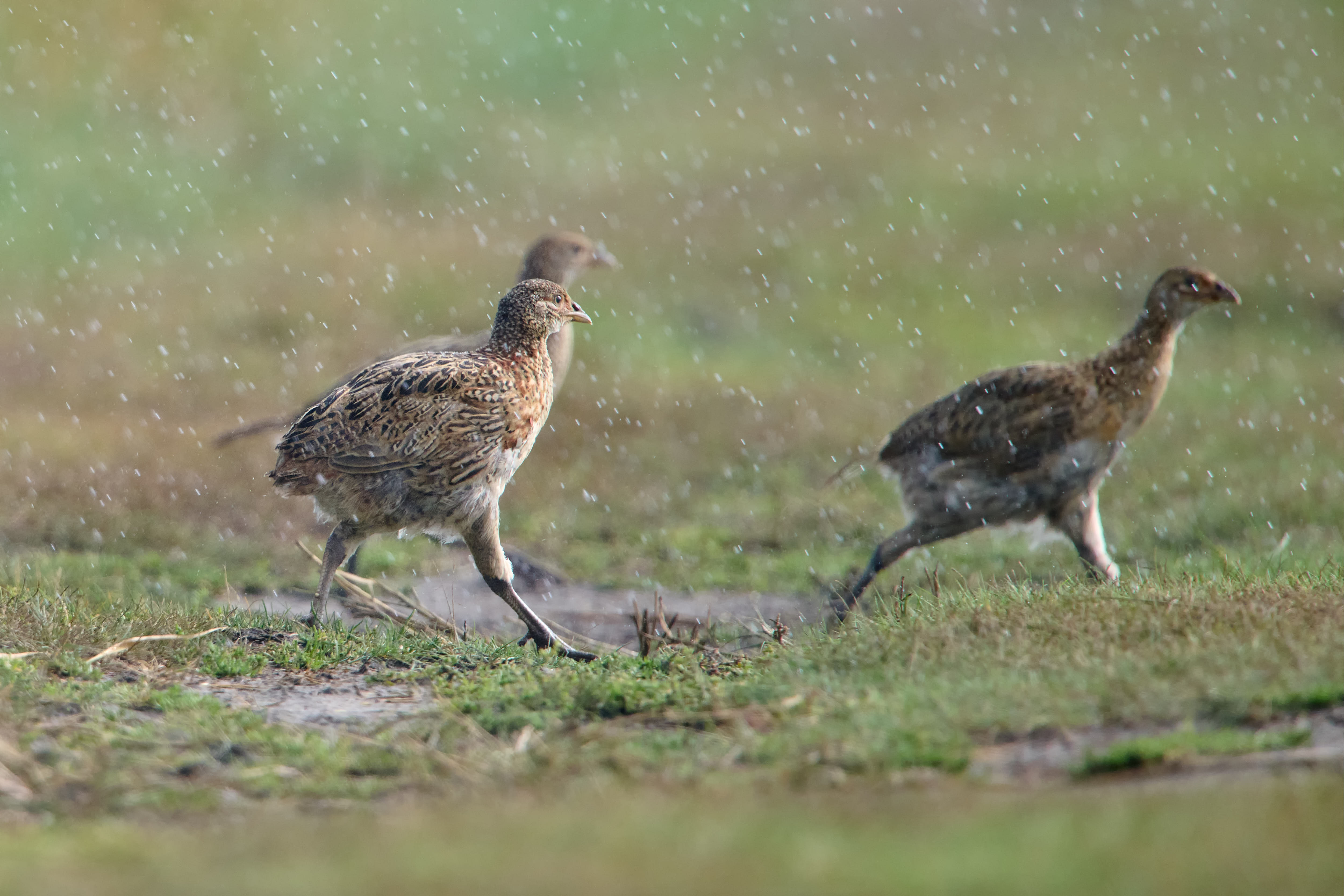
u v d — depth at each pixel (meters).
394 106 36.94
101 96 33.38
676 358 24.80
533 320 10.79
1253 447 18.97
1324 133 37.41
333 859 5.39
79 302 25.34
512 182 33.97
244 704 8.30
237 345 23.30
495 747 7.30
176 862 5.45
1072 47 45.34
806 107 40.31
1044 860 5.18
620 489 17.55
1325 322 26.83
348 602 11.39
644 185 33.91
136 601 10.67
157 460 17.69
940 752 6.66
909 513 12.26
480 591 13.75
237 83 35.84
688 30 45.31
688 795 6.24
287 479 10.09
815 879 5.03
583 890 4.98
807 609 12.85
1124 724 6.90
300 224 30.41
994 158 35.75
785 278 28.53
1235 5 48.44
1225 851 5.23
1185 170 34.53
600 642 11.94
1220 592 8.82
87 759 7.02
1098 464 11.84
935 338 26.19
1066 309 27.53
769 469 18.64
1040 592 9.53
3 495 15.90
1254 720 6.80
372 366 10.63
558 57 42.19
